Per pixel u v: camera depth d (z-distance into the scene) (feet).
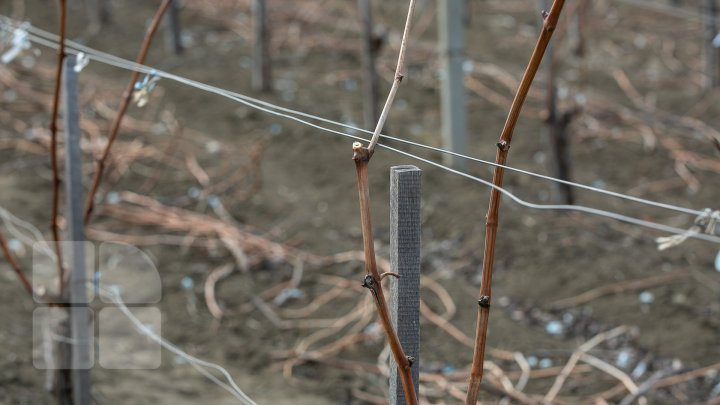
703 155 14.53
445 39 13.28
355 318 10.28
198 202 12.66
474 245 11.76
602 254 11.53
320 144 14.33
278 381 9.25
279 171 13.62
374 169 13.57
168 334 9.84
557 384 9.18
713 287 10.82
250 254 11.47
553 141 12.35
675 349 9.78
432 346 9.82
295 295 10.68
